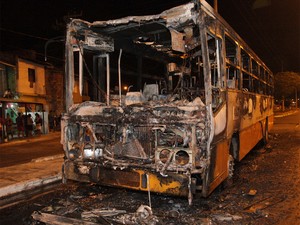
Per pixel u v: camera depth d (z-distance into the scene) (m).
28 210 5.23
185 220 4.47
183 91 6.98
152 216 4.50
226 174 5.72
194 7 4.61
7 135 17.62
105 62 6.80
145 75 8.02
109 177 4.90
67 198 5.79
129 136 5.12
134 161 4.79
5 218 4.88
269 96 13.63
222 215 4.68
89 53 6.73
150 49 7.63
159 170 4.44
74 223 4.21
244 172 7.90
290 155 10.44
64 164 5.39
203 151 4.48
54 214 4.82
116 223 4.29
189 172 4.28
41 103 22.34
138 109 4.89
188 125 4.37
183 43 5.08
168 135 4.91
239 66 6.92
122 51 7.15
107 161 4.94
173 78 8.56
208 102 4.45
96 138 5.27
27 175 7.33
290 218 4.63
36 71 21.84
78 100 6.11
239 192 6.05
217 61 5.34
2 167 9.09
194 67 7.77
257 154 10.78
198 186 4.48
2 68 18.58
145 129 5.07
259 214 4.78
